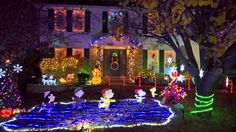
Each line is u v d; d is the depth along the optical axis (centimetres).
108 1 2977
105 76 2970
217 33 1160
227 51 1330
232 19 1167
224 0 1130
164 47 3011
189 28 1391
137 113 1600
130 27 1494
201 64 1423
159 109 1706
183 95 1827
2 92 1638
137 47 2911
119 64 3034
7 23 1875
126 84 2727
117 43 2889
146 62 3016
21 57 2311
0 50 1745
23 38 1933
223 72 1413
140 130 1271
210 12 1171
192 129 1299
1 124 1355
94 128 1286
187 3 1023
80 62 2753
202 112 1466
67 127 1289
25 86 2619
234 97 2053
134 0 1348
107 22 2966
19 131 1247
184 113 1544
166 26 1181
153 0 1096
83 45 2952
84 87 2488
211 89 1452
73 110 1700
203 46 1236
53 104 1905
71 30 2922
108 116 1522
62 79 2628
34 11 2348
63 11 2878
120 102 1961
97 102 1967
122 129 1280
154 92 2123
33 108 1770
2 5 1933
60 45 2903
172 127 1321
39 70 2828
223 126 1359
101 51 2927
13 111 1634
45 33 2523
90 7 2938
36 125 1333
